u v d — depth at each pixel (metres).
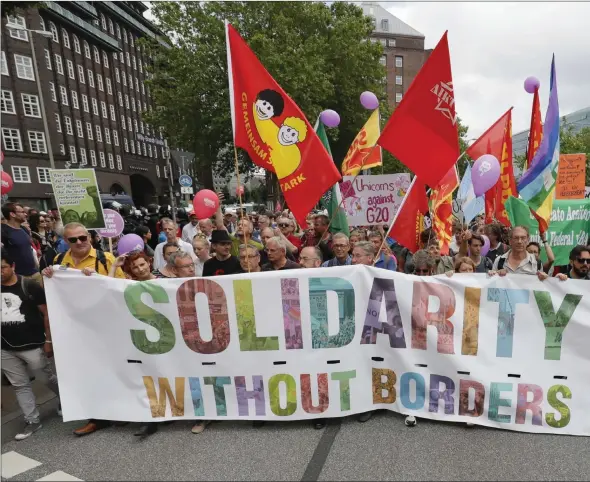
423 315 3.27
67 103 40.97
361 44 24.05
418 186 5.00
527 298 3.18
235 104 3.82
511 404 3.17
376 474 2.66
